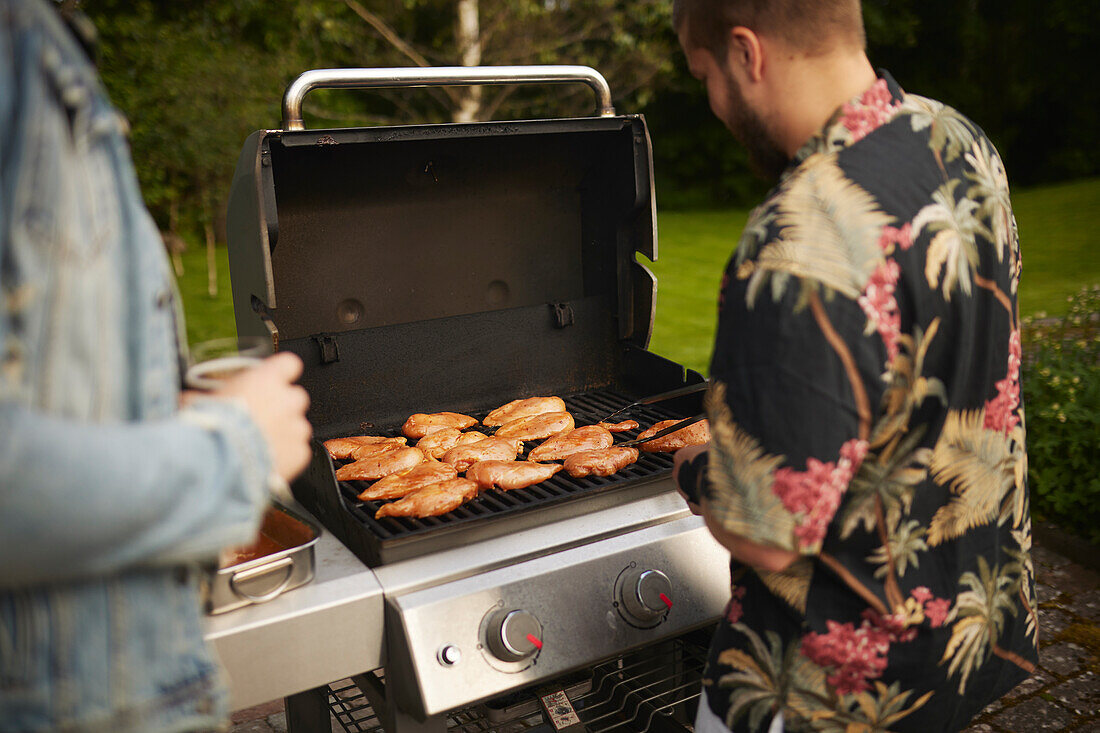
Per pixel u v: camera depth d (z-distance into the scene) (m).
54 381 0.69
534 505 1.46
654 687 1.96
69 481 0.60
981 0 14.54
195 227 9.08
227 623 1.19
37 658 0.72
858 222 0.93
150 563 0.70
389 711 1.43
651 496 1.58
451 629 1.28
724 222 13.16
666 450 1.76
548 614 1.35
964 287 0.98
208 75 7.69
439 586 1.33
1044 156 14.51
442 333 1.98
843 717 1.05
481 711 1.83
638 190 1.92
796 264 0.91
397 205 1.89
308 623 1.24
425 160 1.87
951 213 0.99
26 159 0.67
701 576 1.49
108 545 0.64
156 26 8.00
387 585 1.30
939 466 1.01
